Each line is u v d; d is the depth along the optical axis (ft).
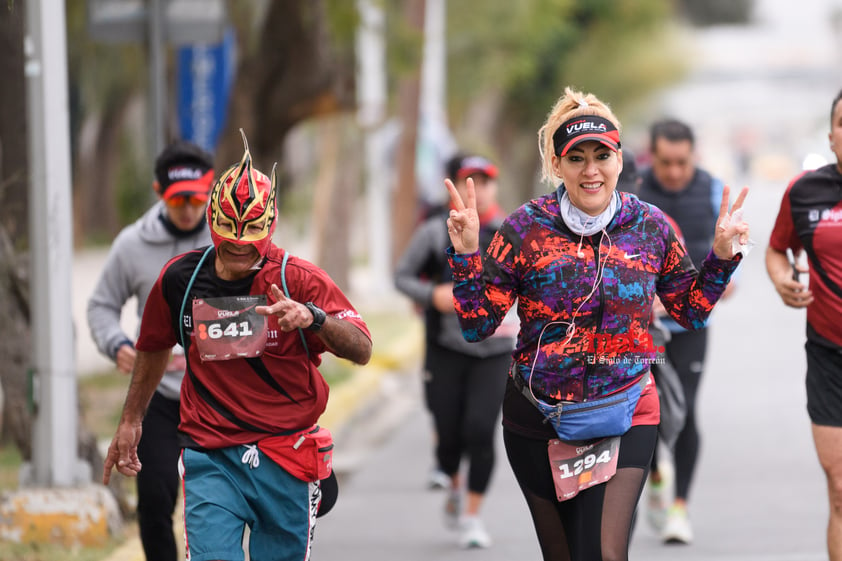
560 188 46.24
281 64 119.85
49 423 69.72
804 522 79.87
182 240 58.08
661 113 513.45
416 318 190.19
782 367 148.36
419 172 225.56
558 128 45.55
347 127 202.28
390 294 219.00
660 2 371.35
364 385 133.80
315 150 230.89
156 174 57.72
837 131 55.72
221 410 44.75
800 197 56.85
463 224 44.78
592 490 46.24
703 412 120.47
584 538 45.75
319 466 45.14
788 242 59.00
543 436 46.70
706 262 45.96
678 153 74.54
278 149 123.75
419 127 197.88
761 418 116.98
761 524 79.56
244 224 42.91
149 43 86.02
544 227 45.62
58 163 68.44
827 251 56.13
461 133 323.78
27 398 71.15
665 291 47.11
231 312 44.27
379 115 204.33
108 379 130.82
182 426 45.42
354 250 337.11
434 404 76.18
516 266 45.78
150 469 53.72
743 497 87.15
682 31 444.14
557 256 45.32
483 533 75.46
